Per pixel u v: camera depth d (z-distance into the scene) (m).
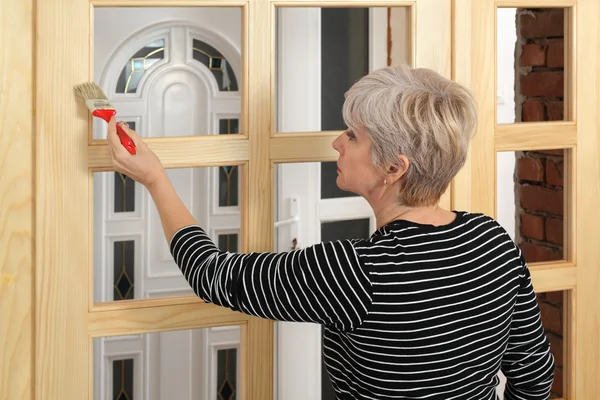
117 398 2.73
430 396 1.26
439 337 1.22
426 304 1.21
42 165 1.46
